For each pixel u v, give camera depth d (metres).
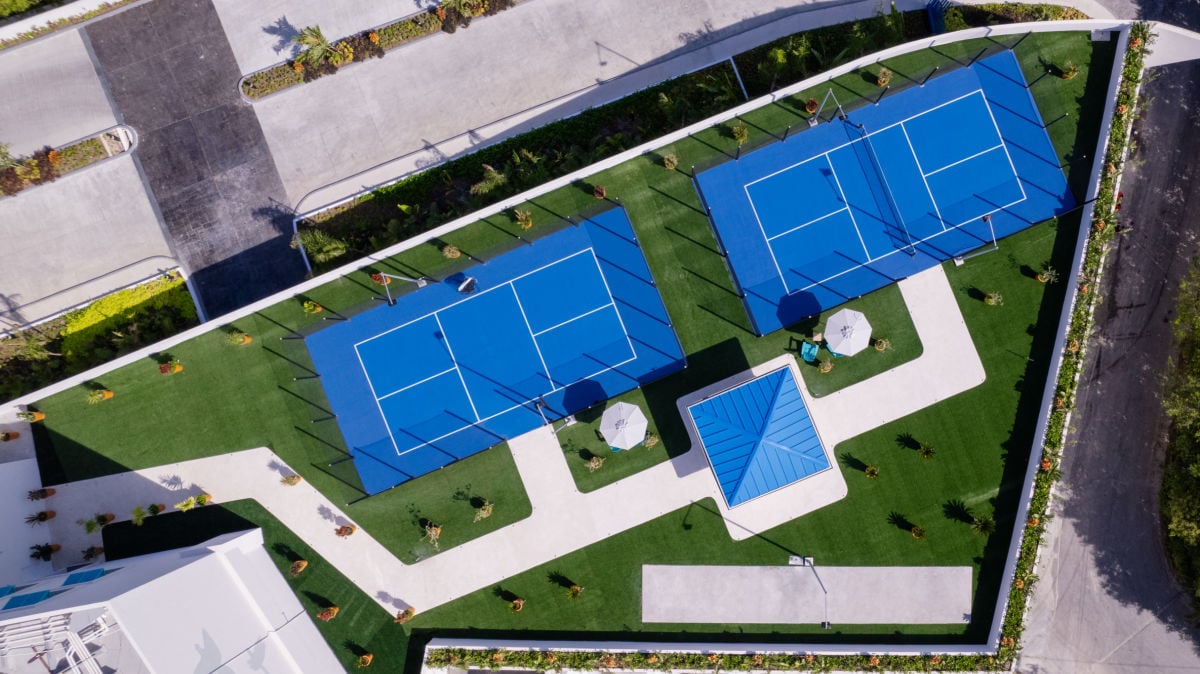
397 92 26.47
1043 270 24.41
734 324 24.56
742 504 23.66
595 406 24.59
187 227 26.22
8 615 19.44
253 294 26.19
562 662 23.81
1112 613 25.55
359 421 24.70
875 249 24.56
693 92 25.78
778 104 24.41
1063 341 23.80
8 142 26.14
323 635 24.39
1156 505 25.62
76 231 26.33
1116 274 25.98
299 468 24.72
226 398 24.64
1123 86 23.67
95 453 24.55
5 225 26.16
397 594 24.56
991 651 23.55
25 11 26.25
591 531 24.56
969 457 24.47
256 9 26.39
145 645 18.22
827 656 23.61
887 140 24.58
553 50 26.47
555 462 24.64
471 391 24.75
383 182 26.31
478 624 24.52
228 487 24.61
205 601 20.67
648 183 24.61
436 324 24.72
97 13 26.36
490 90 26.47
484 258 24.61
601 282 24.72
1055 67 24.41
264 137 26.41
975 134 24.52
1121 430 25.72
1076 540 25.75
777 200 24.59
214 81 26.39
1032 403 24.36
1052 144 24.44
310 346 24.64
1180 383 24.08
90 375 24.23
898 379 24.53
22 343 25.73
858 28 25.50
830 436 24.56
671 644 23.95
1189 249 25.77
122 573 21.69
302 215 26.12
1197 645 25.22
